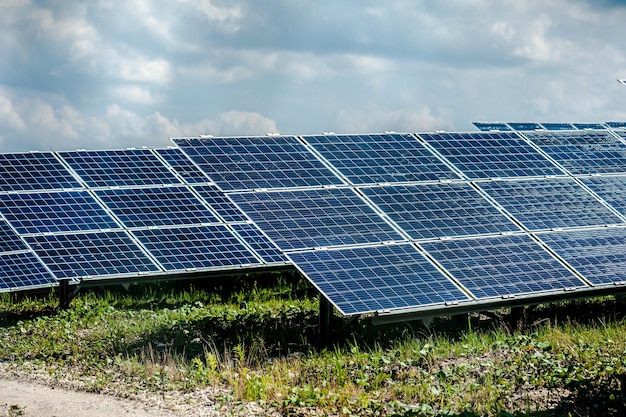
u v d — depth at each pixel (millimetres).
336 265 21266
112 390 17141
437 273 21828
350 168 25828
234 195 23266
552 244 24328
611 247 24844
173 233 31031
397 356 19281
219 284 33438
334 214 23219
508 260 23094
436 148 28172
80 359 20625
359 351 20672
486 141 29625
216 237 31328
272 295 31938
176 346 21906
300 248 21609
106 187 33094
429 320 21266
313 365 19047
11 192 31375
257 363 20000
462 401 15828
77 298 30688
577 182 28250
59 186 32562
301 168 25250
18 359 20578
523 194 26594
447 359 19172
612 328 22703
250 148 25703
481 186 26531
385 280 21125
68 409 15359
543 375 17125
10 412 14961
